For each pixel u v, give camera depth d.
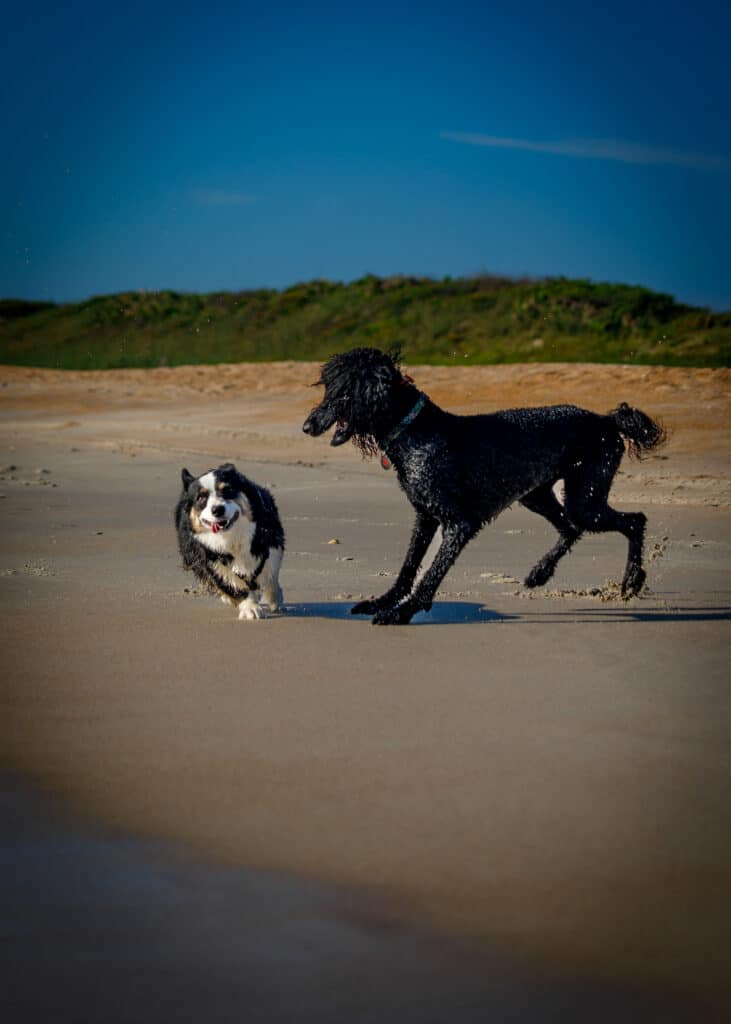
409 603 6.72
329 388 7.00
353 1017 2.54
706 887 3.17
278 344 43.88
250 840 3.48
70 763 4.16
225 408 23.16
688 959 2.79
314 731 4.54
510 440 7.11
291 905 3.05
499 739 4.44
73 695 5.04
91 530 10.41
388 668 5.59
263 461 16.33
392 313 43.59
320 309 46.62
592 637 6.32
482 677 5.42
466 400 20.89
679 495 12.64
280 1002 2.60
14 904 3.05
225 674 5.43
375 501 12.46
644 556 9.20
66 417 22.98
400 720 4.69
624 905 3.06
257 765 4.14
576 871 3.27
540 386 21.23
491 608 7.23
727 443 15.94
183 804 3.76
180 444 18.39
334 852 3.39
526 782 3.97
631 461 14.98
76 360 45.06
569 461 7.38
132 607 7.09
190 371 29.92
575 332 34.94
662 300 35.69
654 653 5.93
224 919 2.97
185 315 50.78
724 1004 2.60
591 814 3.68
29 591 7.58
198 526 6.75
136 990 2.64
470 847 3.43
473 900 3.09
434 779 4.00
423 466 6.92
